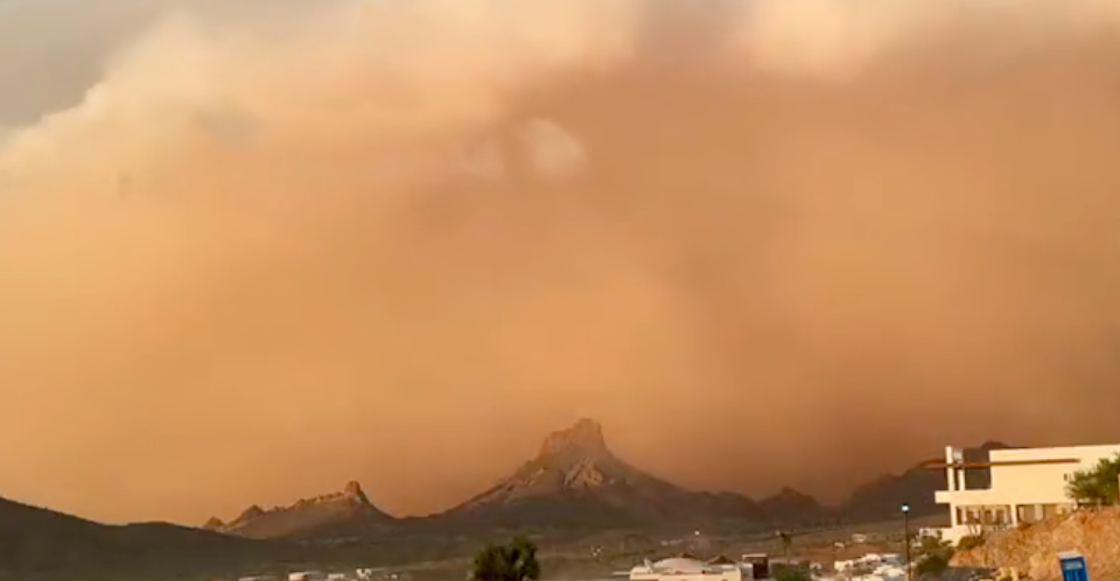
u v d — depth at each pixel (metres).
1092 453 139.62
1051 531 114.75
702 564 164.38
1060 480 140.75
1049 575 103.69
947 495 148.25
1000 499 144.38
